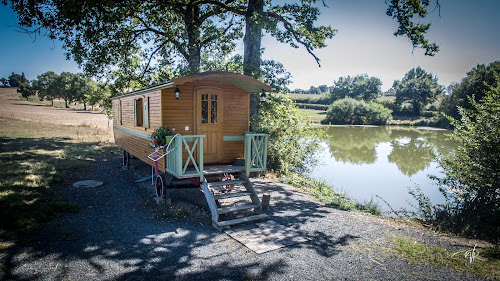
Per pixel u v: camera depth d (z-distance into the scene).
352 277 4.55
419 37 12.59
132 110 10.45
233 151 8.57
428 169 16.72
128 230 6.12
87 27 13.66
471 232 7.15
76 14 12.09
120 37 16.11
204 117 8.02
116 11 13.25
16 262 4.50
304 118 15.70
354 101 57.56
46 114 42.78
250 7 13.38
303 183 12.00
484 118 8.52
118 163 13.34
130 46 16.77
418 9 12.17
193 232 6.19
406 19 12.59
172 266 4.68
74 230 5.93
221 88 8.21
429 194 11.88
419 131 41.59
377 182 13.65
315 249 5.54
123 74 18.53
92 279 4.19
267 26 12.31
